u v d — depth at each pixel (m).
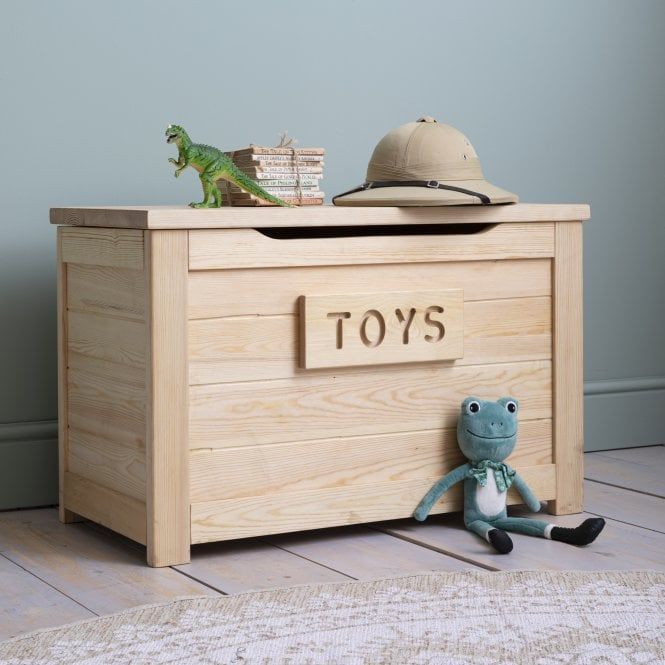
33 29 2.04
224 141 2.21
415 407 1.85
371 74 2.34
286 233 1.96
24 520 1.98
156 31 2.13
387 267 1.81
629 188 2.60
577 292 1.98
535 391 1.95
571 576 1.58
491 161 2.46
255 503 1.73
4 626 1.42
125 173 2.13
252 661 1.27
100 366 1.82
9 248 2.05
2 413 2.06
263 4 2.23
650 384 2.62
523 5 2.47
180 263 1.64
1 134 2.03
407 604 1.46
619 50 2.58
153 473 1.65
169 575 1.63
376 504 1.82
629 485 2.21
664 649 1.31
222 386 1.70
